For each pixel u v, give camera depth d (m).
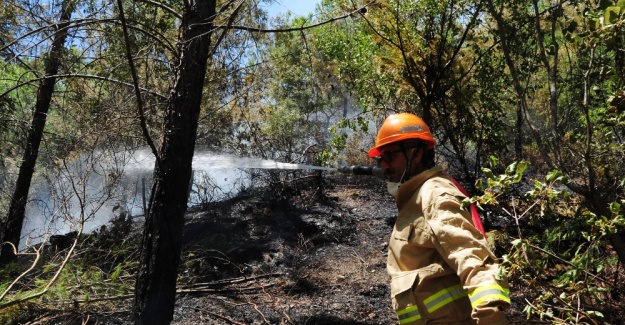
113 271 6.20
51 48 6.55
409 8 7.20
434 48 7.38
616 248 4.27
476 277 2.09
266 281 6.42
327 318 5.43
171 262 4.37
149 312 4.27
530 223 6.25
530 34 6.92
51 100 8.50
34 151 8.63
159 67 6.23
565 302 2.98
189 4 4.59
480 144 7.63
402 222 2.46
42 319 5.09
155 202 4.39
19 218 8.77
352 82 8.30
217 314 5.52
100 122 6.03
